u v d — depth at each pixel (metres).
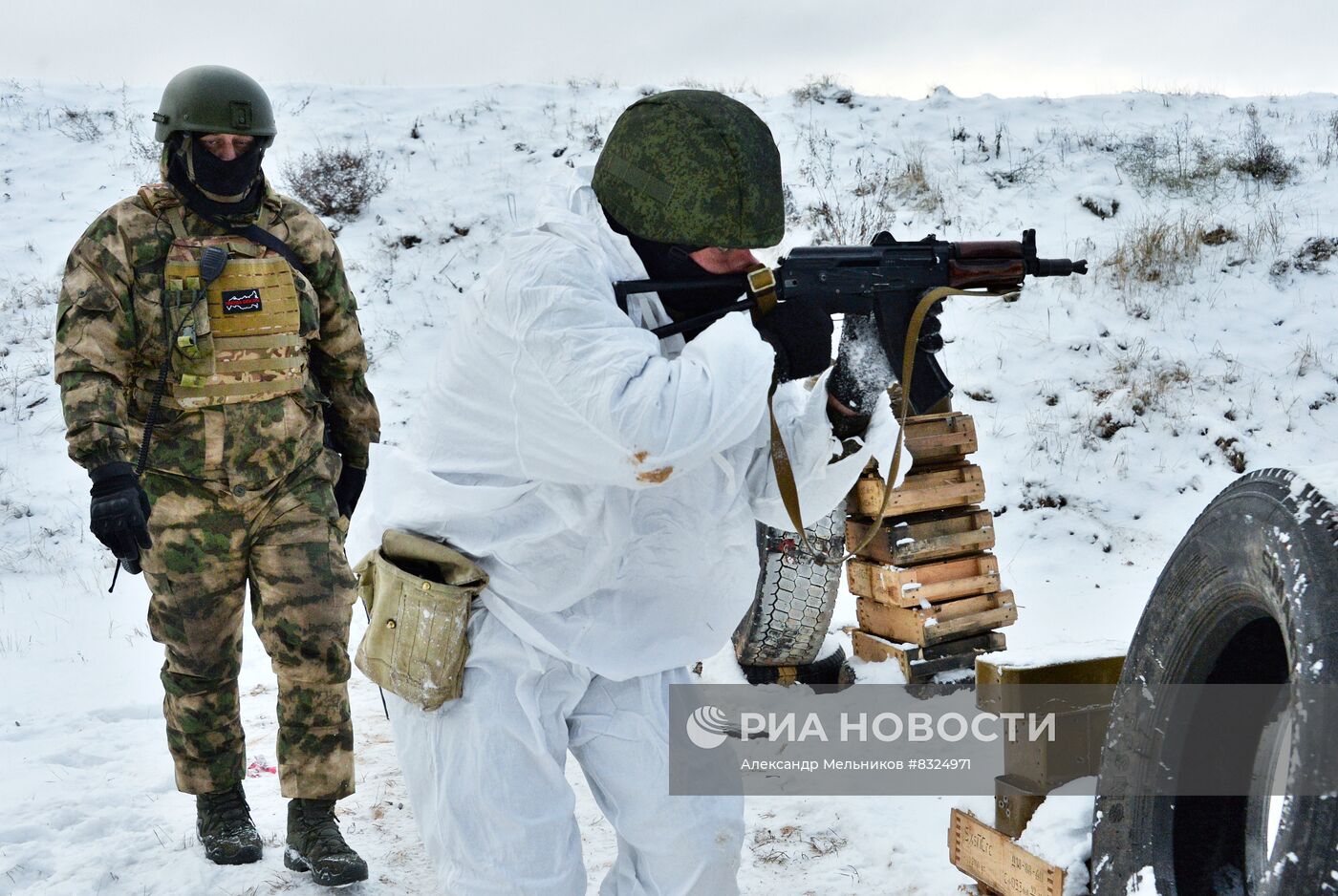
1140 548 7.61
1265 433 8.82
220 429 3.46
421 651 2.27
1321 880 1.76
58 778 4.33
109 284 3.36
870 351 2.18
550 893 2.23
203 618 3.55
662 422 1.96
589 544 2.27
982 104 14.56
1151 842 2.29
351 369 3.88
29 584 7.46
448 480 2.34
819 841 3.61
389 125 14.15
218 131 3.38
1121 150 13.16
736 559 2.40
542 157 13.41
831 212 12.27
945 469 4.96
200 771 3.60
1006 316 10.23
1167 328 9.98
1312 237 10.86
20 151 13.67
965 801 3.65
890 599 4.87
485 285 2.19
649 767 2.32
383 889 3.46
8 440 9.45
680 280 2.18
